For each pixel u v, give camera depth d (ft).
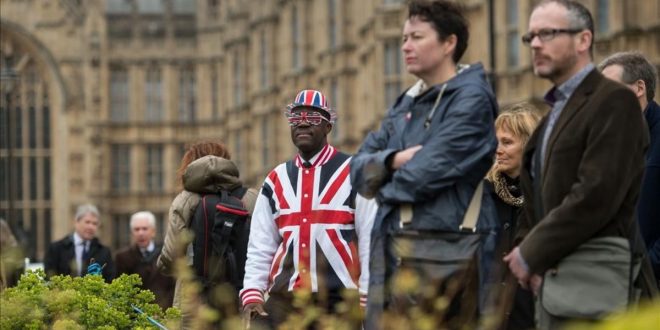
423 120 48.67
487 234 48.57
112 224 395.34
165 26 404.98
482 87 48.37
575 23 45.60
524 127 59.26
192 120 401.29
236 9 376.48
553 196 45.09
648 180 58.39
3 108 386.32
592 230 43.68
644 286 45.27
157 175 399.24
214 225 67.15
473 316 48.01
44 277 60.08
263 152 346.13
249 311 60.54
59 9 391.65
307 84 297.94
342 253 59.52
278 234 61.77
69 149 390.01
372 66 242.78
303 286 56.49
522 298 58.08
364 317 54.90
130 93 398.62
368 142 50.52
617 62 58.95
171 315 57.98
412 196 47.42
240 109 373.20
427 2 49.26
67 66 391.65
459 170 47.26
